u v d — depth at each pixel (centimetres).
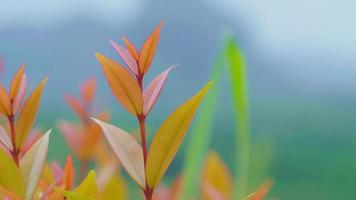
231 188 85
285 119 642
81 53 1962
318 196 551
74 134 86
